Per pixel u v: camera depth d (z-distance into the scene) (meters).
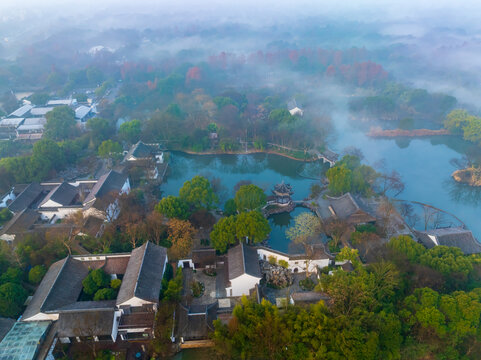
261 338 69.00
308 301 77.12
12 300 78.62
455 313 69.81
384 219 114.00
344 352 64.06
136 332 76.69
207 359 75.12
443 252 89.19
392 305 74.31
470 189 147.62
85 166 160.75
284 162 172.88
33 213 116.69
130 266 88.00
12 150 174.50
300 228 106.94
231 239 97.94
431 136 196.38
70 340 74.81
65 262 87.38
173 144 187.12
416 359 70.44
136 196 126.25
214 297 89.44
